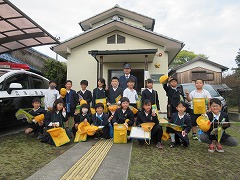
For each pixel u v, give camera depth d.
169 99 5.17
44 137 4.46
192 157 3.66
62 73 12.43
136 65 9.45
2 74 5.29
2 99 4.80
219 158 3.64
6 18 5.50
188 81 19.14
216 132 3.89
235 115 9.19
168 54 9.81
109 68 9.59
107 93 5.65
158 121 4.38
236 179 2.77
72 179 2.56
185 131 4.25
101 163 3.15
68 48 9.39
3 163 3.14
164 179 2.70
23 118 5.00
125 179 2.60
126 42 9.44
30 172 2.81
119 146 4.21
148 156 3.64
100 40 9.55
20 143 4.38
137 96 5.27
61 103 4.69
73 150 3.85
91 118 4.95
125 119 4.73
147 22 13.05
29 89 5.96
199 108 4.83
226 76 20.30
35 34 6.52
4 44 7.03
